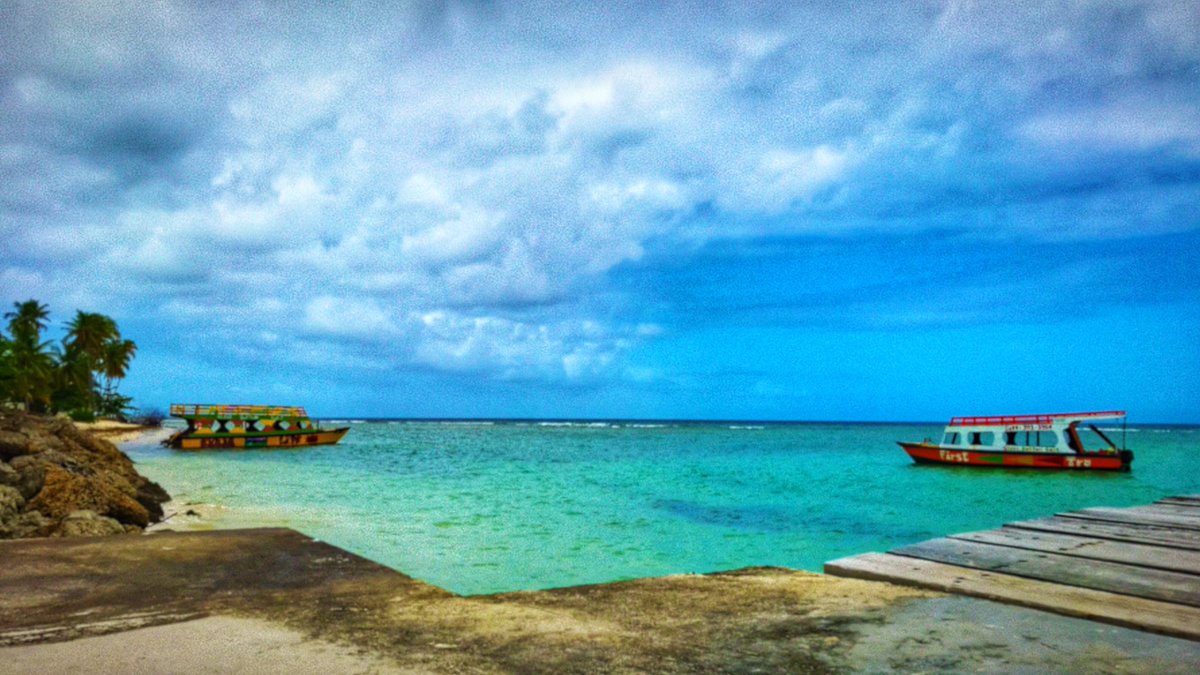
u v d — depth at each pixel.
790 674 2.55
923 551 4.76
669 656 2.76
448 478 31.08
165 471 33.34
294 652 2.82
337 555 4.79
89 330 88.00
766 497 24.94
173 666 2.66
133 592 3.84
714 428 184.50
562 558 13.14
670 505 22.36
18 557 4.64
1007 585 3.81
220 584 4.04
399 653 2.81
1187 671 2.56
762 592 3.80
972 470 35.69
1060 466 33.56
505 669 2.62
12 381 66.19
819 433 131.50
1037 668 2.59
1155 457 56.75
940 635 3.00
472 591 10.46
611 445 72.88
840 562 4.45
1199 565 4.34
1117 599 3.48
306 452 52.38
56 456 16.17
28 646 2.90
